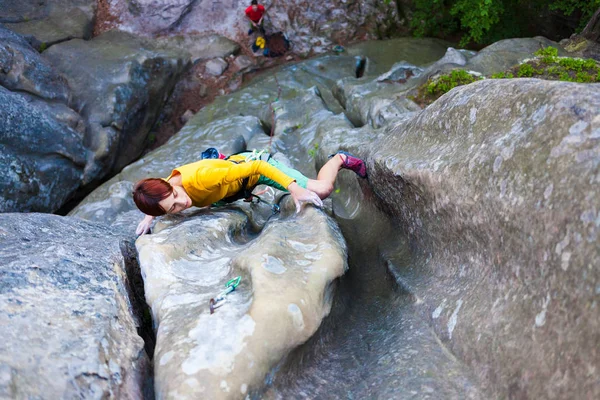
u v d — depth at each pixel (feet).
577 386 5.43
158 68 28.96
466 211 7.82
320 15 33.06
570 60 18.34
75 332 6.98
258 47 32.45
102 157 24.71
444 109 9.46
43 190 22.30
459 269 8.36
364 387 7.63
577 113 6.20
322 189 11.64
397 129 12.10
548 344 5.94
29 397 5.91
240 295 7.84
